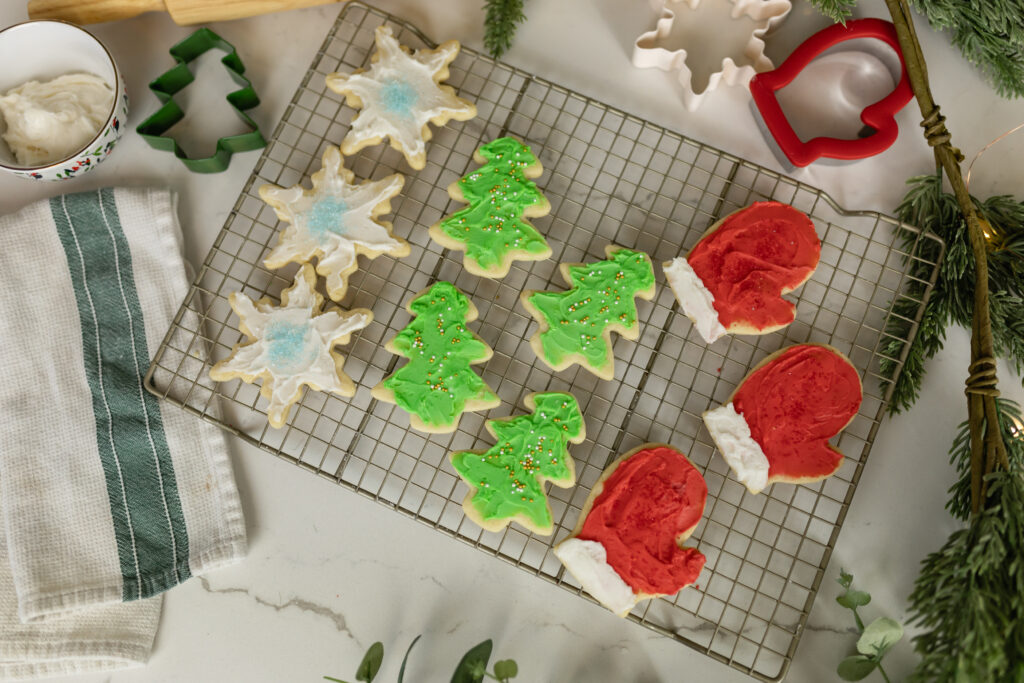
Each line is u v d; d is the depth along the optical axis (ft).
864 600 2.40
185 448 2.50
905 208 2.50
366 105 2.53
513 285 2.57
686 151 2.60
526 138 2.61
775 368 2.43
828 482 2.51
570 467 2.44
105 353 2.51
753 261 2.46
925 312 2.45
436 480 2.52
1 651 2.42
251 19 2.65
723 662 2.35
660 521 2.40
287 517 2.52
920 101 2.43
